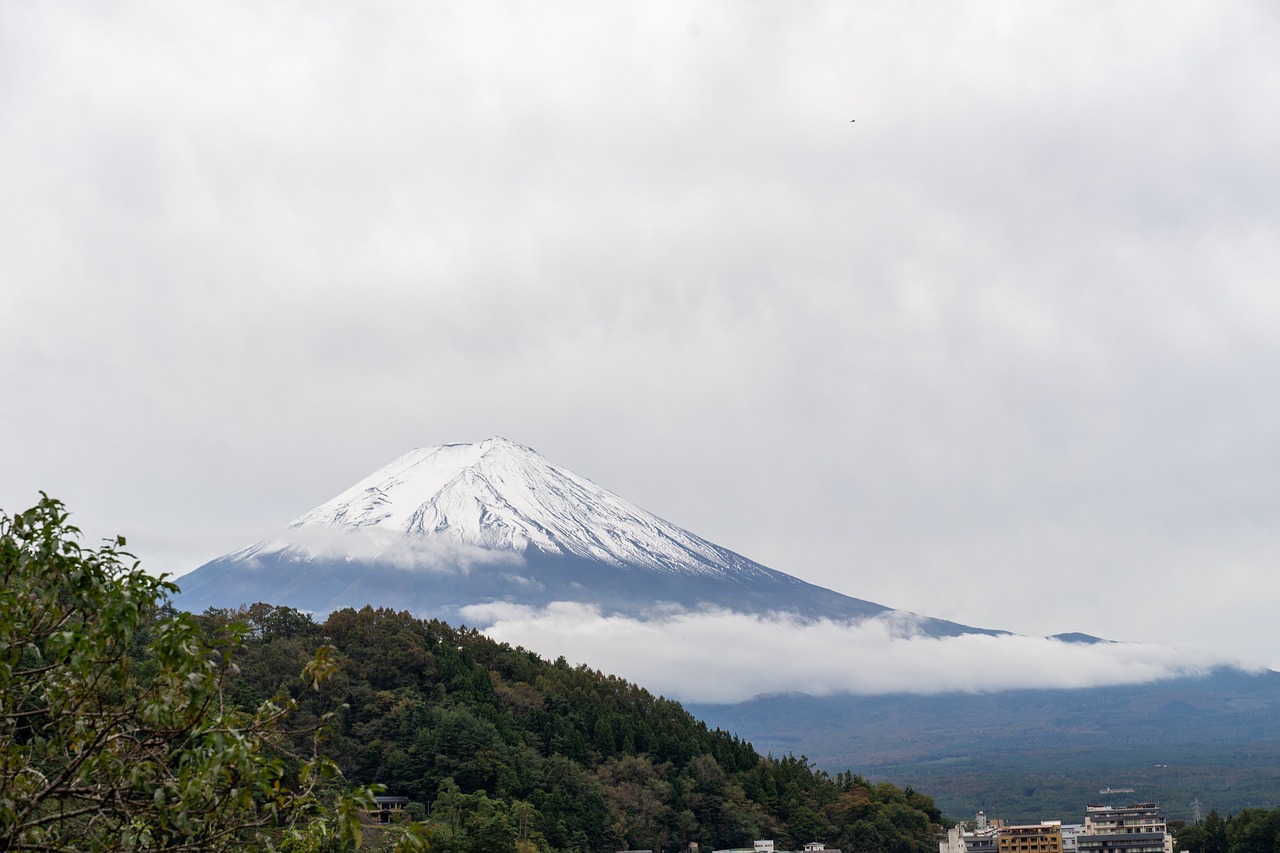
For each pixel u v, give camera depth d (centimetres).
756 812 16250
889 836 16325
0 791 1686
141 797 1748
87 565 1791
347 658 15912
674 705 19700
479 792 13038
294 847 1925
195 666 1748
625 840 14262
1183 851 15925
